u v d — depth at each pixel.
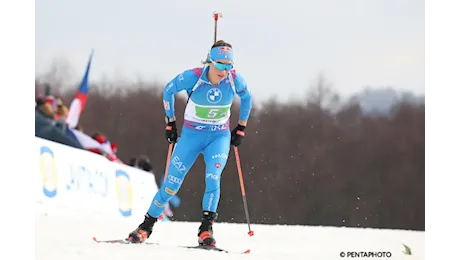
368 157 86.69
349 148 87.50
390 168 86.50
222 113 16.02
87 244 13.86
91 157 30.22
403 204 84.81
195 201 73.00
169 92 16.05
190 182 73.00
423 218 83.88
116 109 89.44
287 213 81.31
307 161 85.81
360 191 84.81
